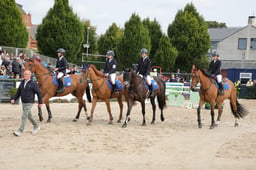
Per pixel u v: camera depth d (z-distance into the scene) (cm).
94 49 6169
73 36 3934
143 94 1287
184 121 1486
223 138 1093
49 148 865
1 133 1043
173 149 909
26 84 989
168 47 4300
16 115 1444
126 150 873
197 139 1062
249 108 2250
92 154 819
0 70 2064
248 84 3453
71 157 784
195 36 4522
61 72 1303
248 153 884
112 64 1312
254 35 5381
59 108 1781
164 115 1686
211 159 811
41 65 1275
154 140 1016
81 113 1628
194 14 4725
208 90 1280
